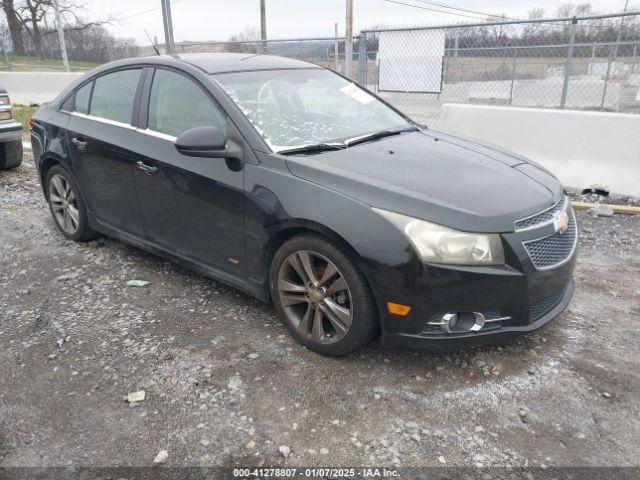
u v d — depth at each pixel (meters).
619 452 2.60
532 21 7.86
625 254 4.91
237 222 3.49
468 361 3.27
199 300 4.01
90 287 4.23
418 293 2.86
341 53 11.74
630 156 6.20
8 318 3.78
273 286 3.44
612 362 3.28
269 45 11.70
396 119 4.41
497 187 3.18
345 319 3.12
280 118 3.72
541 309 3.15
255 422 2.78
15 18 38.88
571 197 6.39
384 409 2.87
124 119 4.31
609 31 11.43
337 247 3.06
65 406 2.91
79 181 4.74
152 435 2.70
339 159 3.38
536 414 2.84
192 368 3.20
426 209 2.89
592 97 13.98
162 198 3.96
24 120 12.19
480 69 13.62
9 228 5.51
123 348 3.41
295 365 3.23
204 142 3.32
